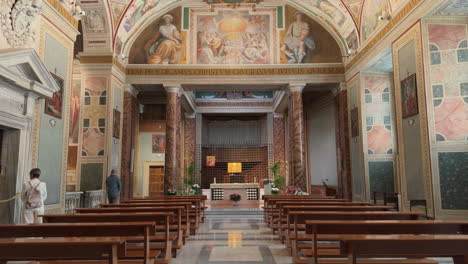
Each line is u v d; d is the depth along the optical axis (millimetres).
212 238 9164
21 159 8727
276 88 19344
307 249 6062
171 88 18156
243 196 19828
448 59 10766
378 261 5273
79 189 15516
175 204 9094
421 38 10977
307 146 25062
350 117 17484
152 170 25641
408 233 4852
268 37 18531
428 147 10586
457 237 3836
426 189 10617
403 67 12102
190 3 18609
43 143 9781
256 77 18281
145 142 25641
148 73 18203
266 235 9641
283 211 8719
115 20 16188
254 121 29938
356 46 16734
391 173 15734
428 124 10625
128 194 17719
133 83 18125
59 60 10625
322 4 17344
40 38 9594
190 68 18266
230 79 18219
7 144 8672
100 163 15664
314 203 9172
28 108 8984
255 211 15688
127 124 17766
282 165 26656
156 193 25281
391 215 6105
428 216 10492
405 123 11945
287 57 18375
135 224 4922
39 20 9516
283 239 8383
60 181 10656
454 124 10523
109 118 15883
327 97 22297
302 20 18594
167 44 18422
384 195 13117
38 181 7770
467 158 10359
